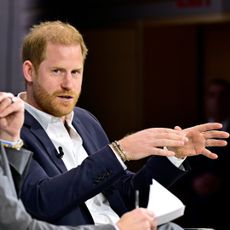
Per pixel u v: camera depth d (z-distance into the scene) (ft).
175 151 15.81
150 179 16.35
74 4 48.42
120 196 16.70
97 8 49.03
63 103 15.26
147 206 15.61
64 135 15.88
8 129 13.38
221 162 34.50
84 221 15.02
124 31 48.91
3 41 40.98
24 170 13.50
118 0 48.75
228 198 34.37
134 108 50.42
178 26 56.95
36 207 14.16
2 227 12.55
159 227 16.48
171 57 57.31
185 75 57.52
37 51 15.26
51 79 15.14
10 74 40.68
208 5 45.62
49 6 45.83
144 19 47.93
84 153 16.26
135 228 12.97
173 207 15.31
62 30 15.33
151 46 56.59
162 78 57.06
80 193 14.10
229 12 44.88
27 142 15.08
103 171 14.14
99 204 16.16
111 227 12.97
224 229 34.35
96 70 50.78
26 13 43.11
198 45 57.67
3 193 12.63
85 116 17.35
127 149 14.19
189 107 57.98
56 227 12.92
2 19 40.86
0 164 13.10
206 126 15.90
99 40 49.78
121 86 50.37
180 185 35.17
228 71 57.06
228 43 56.80
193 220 34.83
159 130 14.38
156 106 57.26
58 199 14.10
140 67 49.62
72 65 15.17
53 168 14.99
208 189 34.60
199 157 34.94
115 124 51.11
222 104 38.99
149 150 14.10
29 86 15.78
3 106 13.16
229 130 36.78
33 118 15.49
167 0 46.91
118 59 49.78
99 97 51.21
